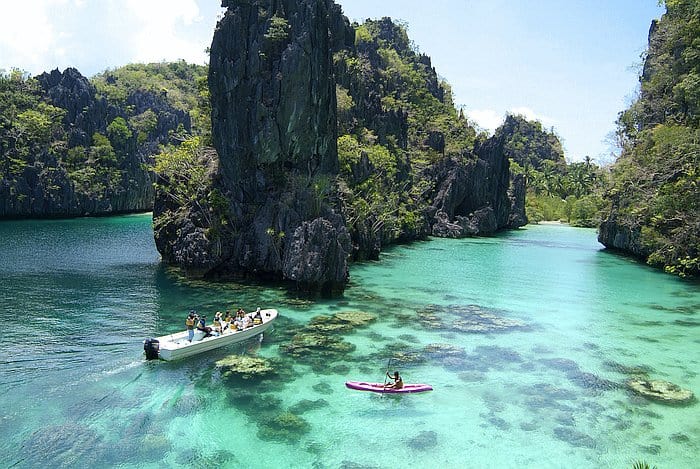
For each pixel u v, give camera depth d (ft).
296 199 172.76
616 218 280.31
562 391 94.53
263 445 73.77
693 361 111.14
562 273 214.07
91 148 442.50
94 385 90.58
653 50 264.31
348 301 153.69
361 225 230.68
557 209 562.25
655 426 82.28
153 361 101.40
